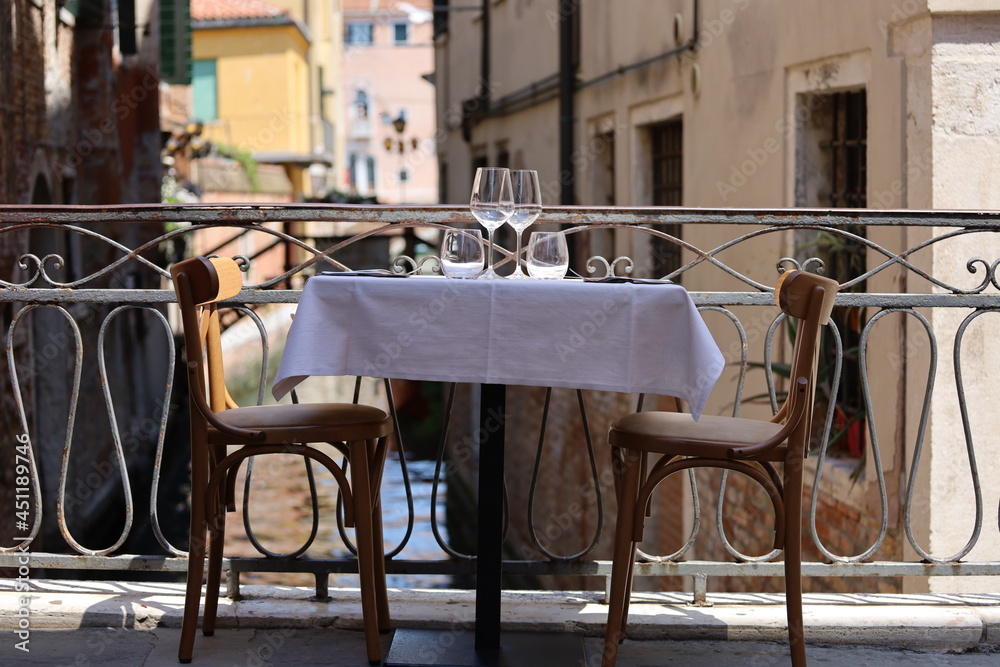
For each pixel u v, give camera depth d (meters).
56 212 3.17
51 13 9.98
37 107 9.43
